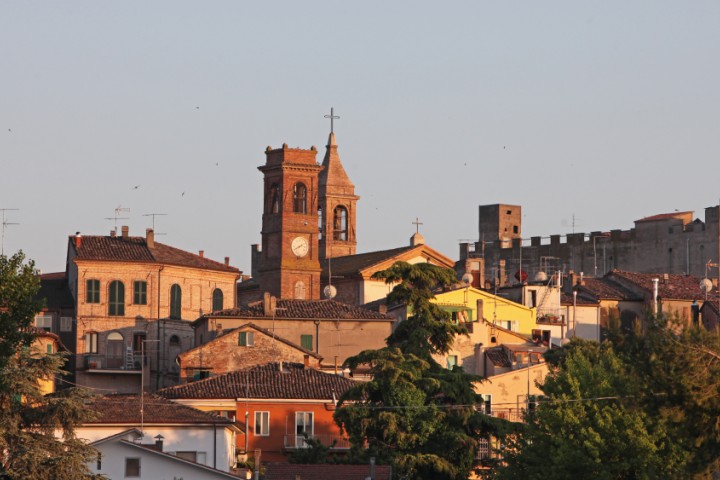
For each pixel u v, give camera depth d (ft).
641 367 456.45
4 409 536.42
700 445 446.19
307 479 599.57
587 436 590.55
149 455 583.17
